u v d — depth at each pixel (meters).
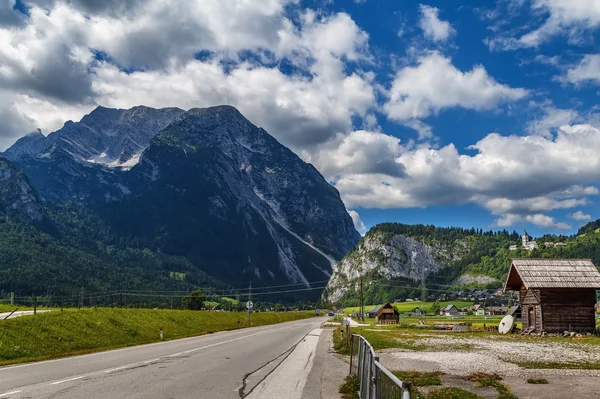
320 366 24.16
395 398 8.01
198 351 30.84
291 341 43.88
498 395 16.11
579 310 49.12
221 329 65.62
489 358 28.77
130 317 46.56
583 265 51.28
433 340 45.09
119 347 33.53
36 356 26.75
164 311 58.97
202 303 177.00
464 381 19.42
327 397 15.38
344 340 37.47
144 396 14.04
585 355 30.20
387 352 33.34
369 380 11.89
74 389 15.02
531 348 35.62
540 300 49.34
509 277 53.66
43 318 33.97
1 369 20.41
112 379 17.41
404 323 114.56
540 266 51.22
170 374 19.17
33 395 13.88
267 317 115.31
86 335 34.72
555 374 21.66
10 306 63.69
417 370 23.16
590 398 15.77
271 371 21.52
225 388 16.23
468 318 152.50
